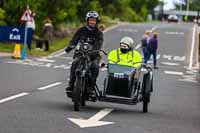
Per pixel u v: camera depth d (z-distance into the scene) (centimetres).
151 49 4859
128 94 1855
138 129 1546
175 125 1686
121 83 1845
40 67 3862
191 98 2609
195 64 5538
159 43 7569
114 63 1888
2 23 5712
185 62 5694
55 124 1538
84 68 1836
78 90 1809
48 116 1673
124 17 13812
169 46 7281
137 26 10438
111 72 1856
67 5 7056
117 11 13125
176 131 1569
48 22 5584
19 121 1551
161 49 6919
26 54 4975
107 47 6625
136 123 1656
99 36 1906
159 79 3656
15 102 1961
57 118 1644
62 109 1853
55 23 6869
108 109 1939
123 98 1852
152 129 1566
